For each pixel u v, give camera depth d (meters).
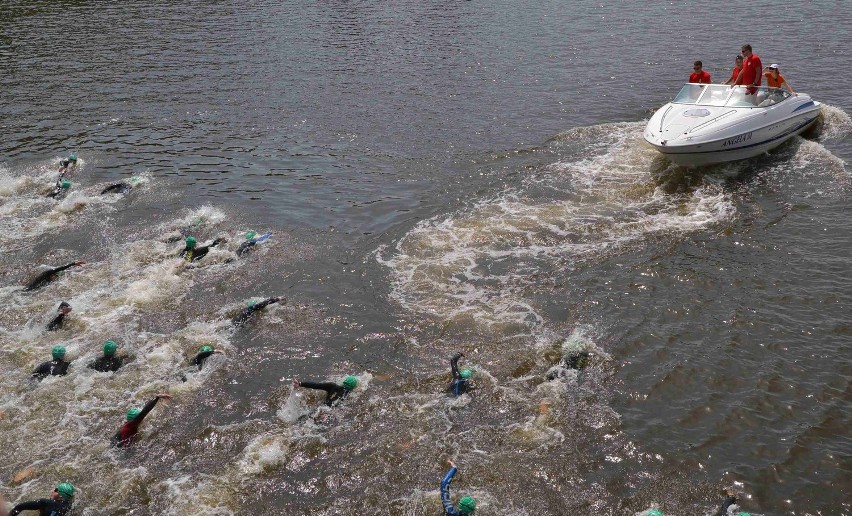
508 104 25.44
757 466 10.13
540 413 11.30
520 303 14.22
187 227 17.78
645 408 11.36
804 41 30.19
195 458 10.71
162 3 43.94
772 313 13.39
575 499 9.77
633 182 19.05
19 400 11.91
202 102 26.75
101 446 10.96
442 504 9.67
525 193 18.84
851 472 9.95
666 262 15.26
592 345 12.83
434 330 13.51
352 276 15.44
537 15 38.22
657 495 9.77
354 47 33.59
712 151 19.11
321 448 10.80
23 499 10.00
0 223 18.08
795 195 17.61
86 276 15.61
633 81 26.92
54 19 39.94
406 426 11.16
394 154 21.86
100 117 25.38
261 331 13.66
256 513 9.75
